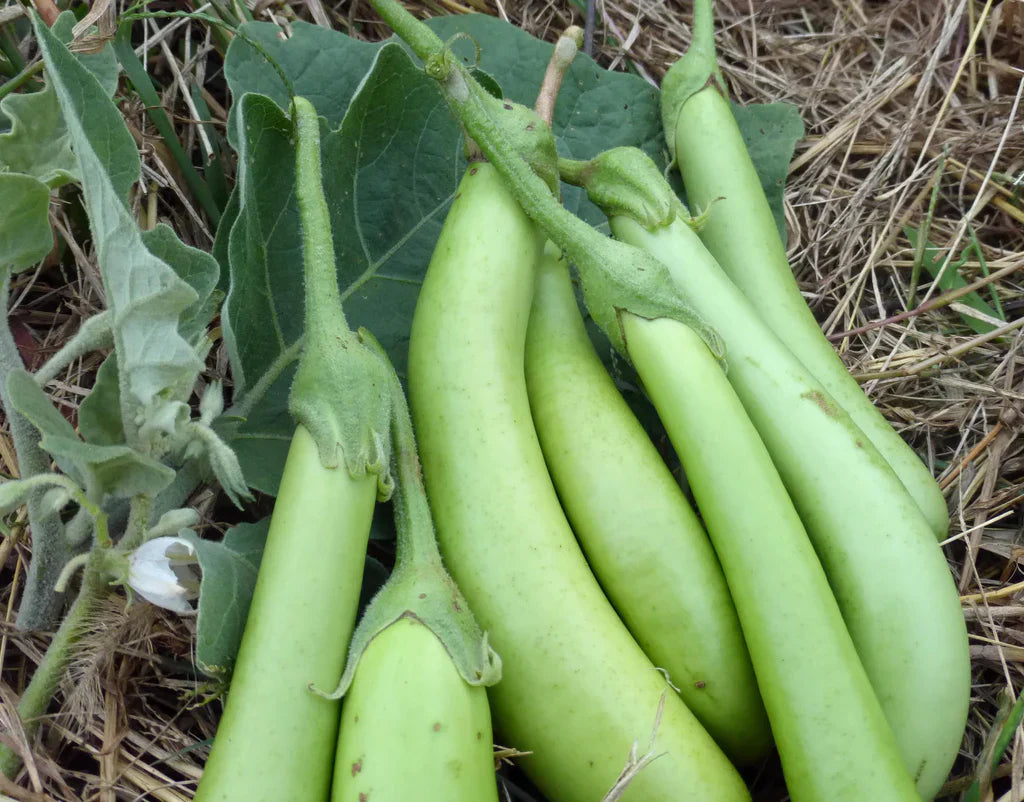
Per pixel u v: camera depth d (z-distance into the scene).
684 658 0.66
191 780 0.73
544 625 0.62
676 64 0.99
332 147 0.85
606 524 0.68
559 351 0.76
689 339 0.70
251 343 0.83
